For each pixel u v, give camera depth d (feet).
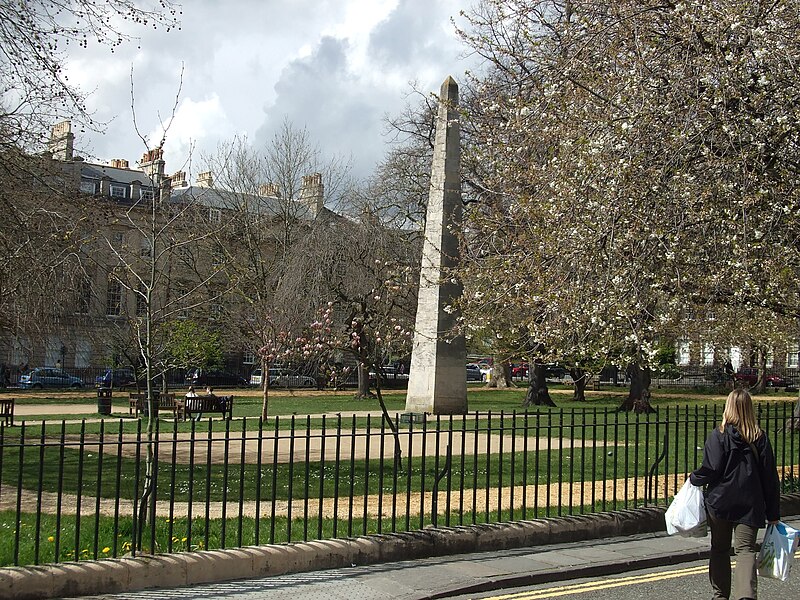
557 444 66.44
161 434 71.67
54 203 65.05
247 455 57.93
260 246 157.69
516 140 55.52
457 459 55.21
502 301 54.19
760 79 39.93
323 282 122.62
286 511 36.94
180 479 46.60
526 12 51.08
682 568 31.37
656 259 42.98
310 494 41.93
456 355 96.22
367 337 113.60
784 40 40.34
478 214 62.64
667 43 42.50
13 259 58.08
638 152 40.37
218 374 190.08
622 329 46.65
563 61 46.65
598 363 64.28
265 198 166.20
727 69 39.04
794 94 39.75
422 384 96.27
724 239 41.45
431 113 137.39
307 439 29.86
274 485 29.07
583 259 42.83
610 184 41.52
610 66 45.62
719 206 41.42
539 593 27.32
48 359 176.24
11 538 30.07
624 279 41.93
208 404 96.94
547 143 50.57
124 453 59.98
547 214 47.29
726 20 39.40
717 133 40.40
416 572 28.71
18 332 80.74
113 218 75.77
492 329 77.30
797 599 26.89
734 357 193.98
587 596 27.02
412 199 143.43
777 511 23.66
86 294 92.22
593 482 36.91
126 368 152.76
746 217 39.50
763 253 43.57
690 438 75.41
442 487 44.24
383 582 27.30
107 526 32.24
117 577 25.30
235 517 35.12
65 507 37.96
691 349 107.96
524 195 50.88
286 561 28.27
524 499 34.27
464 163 93.45
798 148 41.01
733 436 23.70
